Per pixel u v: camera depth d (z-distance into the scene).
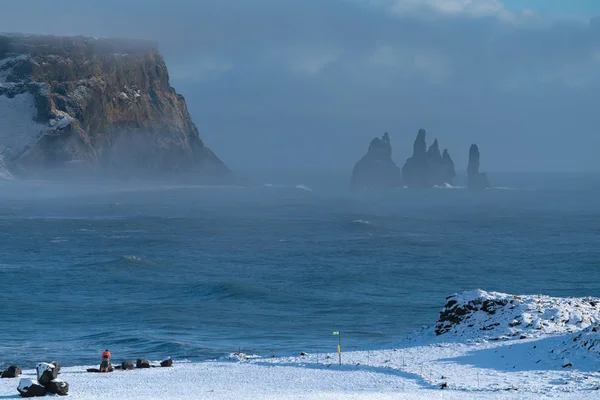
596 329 70.69
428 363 69.81
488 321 82.50
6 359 90.00
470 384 60.56
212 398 57.72
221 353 94.50
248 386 63.19
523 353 70.00
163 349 96.81
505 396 55.84
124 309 131.25
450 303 87.00
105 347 98.25
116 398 58.44
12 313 125.56
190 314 127.12
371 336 108.06
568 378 61.22
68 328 113.19
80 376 70.50
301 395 58.09
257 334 109.69
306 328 115.31
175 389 62.34
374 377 65.12
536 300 84.75
